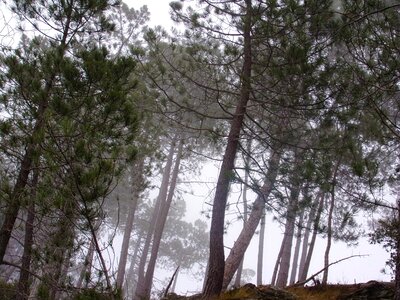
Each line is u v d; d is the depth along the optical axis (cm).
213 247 870
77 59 703
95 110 627
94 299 455
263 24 865
